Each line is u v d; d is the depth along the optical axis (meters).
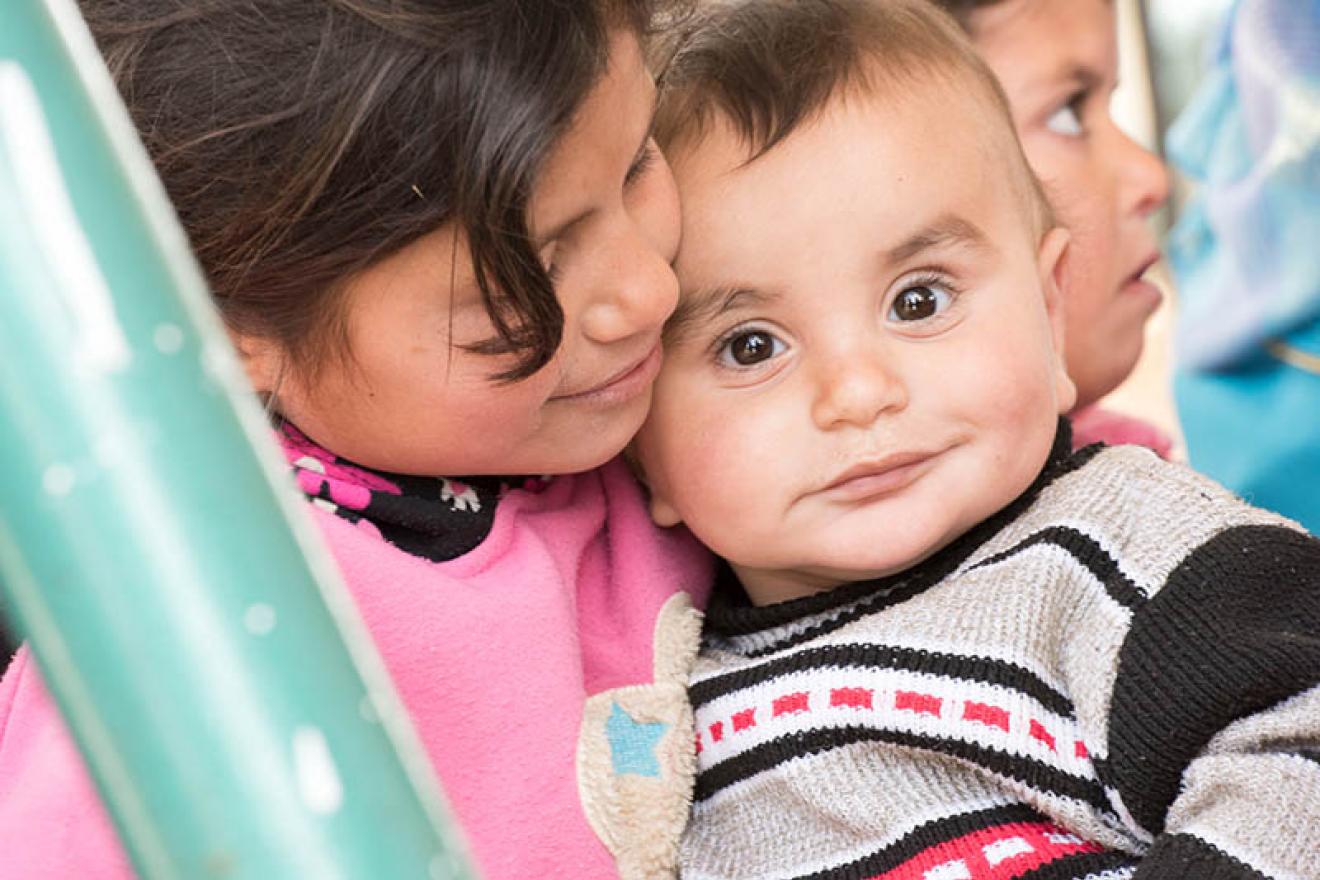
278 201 0.83
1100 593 1.02
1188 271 1.88
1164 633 0.98
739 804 1.05
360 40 0.81
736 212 1.04
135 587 0.38
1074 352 1.56
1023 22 1.51
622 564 1.11
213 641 0.38
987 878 0.96
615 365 0.93
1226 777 0.93
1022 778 0.98
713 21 1.12
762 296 1.04
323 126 0.81
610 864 0.96
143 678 0.37
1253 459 1.77
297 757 0.38
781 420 1.04
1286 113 1.71
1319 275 1.67
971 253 1.05
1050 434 1.06
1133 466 1.08
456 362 0.88
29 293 0.38
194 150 0.84
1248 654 0.95
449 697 0.94
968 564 1.06
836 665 1.03
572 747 0.97
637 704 1.04
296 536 0.40
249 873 0.37
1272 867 0.88
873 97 1.05
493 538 1.01
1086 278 1.54
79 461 0.38
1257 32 1.75
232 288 0.87
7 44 0.39
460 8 0.80
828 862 1.01
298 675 0.38
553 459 0.96
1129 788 0.97
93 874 0.83
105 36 0.85
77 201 0.38
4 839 0.85
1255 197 1.72
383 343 0.87
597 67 0.83
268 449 0.41
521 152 0.80
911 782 1.01
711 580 1.17
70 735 0.39
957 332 1.04
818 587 1.11
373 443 0.93
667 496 1.10
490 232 0.82
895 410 1.02
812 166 1.04
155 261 0.39
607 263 0.89
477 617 0.96
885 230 1.03
